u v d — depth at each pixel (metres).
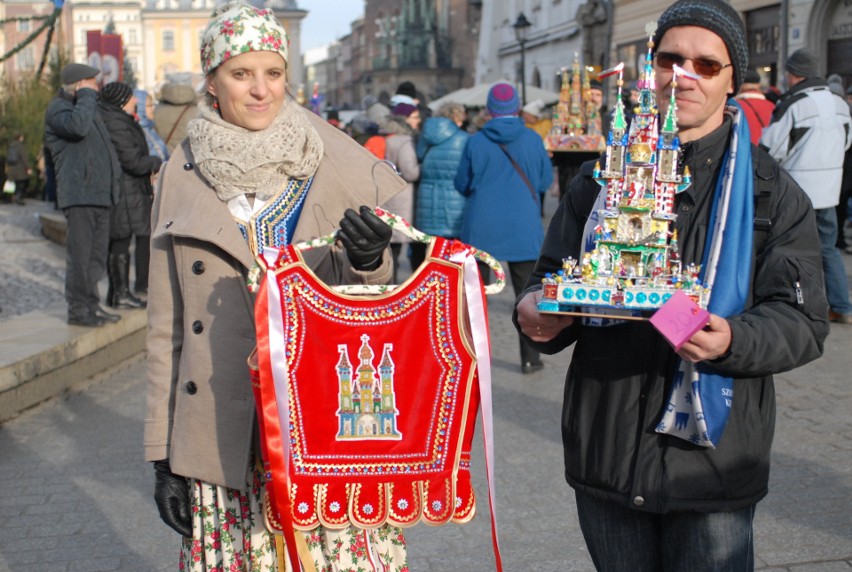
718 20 2.38
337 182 2.80
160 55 99.38
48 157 20.61
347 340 2.55
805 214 2.42
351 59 110.06
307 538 2.67
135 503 4.94
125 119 8.35
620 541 2.55
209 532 2.77
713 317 2.20
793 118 7.99
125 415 6.50
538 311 2.45
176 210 2.78
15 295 10.05
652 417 2.40
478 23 58.25
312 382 2.55
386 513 2.59
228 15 2.68
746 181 2.37
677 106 2.43
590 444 2.50
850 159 11.42
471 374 2.58
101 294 9.56
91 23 103.94
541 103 14.96
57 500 5.00
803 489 4.75
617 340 2.46
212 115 2.74
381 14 86.44
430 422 2.60
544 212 18.98
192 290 2.75
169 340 2.83
